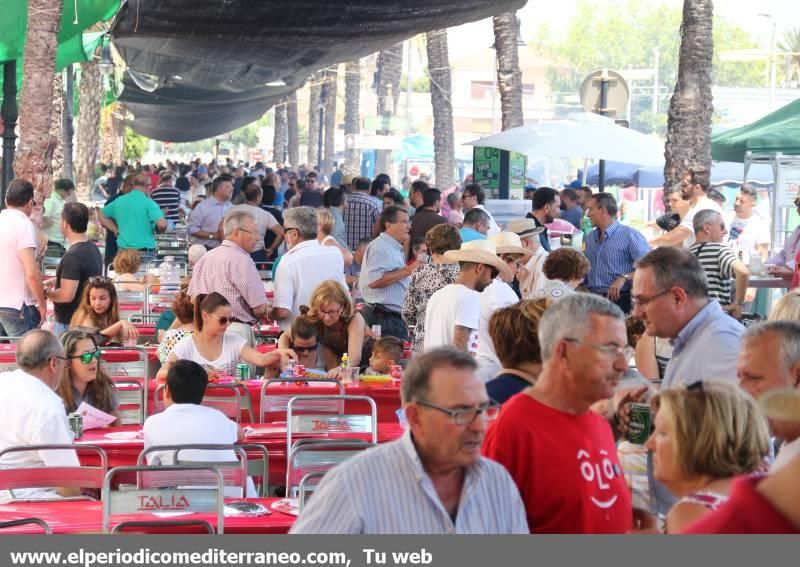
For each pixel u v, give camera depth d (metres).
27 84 14.98
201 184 42.53
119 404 9.75
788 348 5.18
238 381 9.84
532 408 4.57
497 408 5.16
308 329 10.52
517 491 4.23
